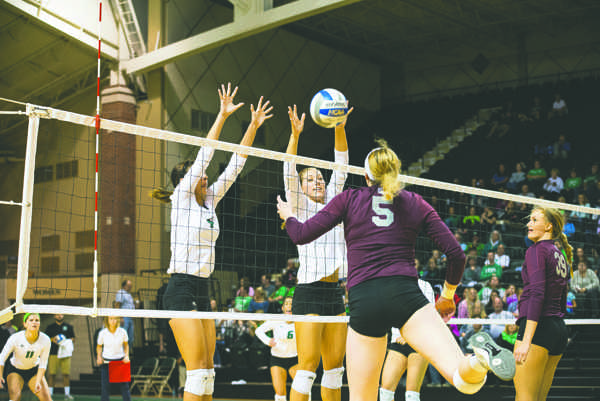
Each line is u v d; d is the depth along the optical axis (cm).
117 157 1620
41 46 1534
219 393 1190
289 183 451
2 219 1822
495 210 1691
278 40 2034
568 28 2125
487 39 2231
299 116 2091
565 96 2052
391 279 291
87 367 1595
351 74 2333
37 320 701
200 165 421
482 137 2098
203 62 1777
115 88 1636
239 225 1788
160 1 1658
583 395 983
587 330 1148
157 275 1573
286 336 688
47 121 1714
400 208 305
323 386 445
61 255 1694
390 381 527
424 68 2408
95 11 1582
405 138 2253
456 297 1066
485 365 256
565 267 429
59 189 1711
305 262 447
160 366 1283
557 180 1670
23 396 1230
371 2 1905
